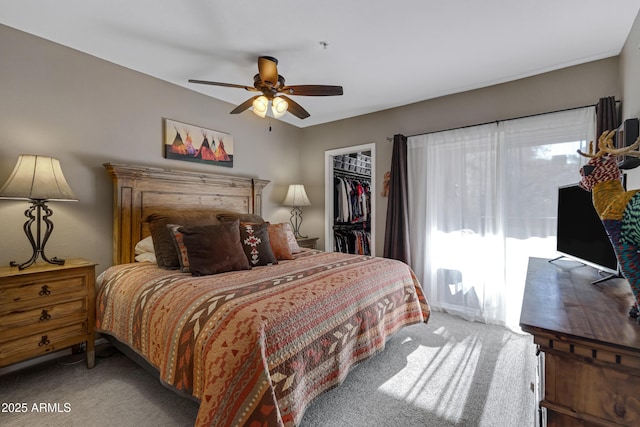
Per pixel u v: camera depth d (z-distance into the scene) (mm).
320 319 1630
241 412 1194
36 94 2279
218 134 3568
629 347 750
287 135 4570
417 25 2111
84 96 2523
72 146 2463
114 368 2182
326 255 3057
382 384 1979
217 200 3438
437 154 3422
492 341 2625
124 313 1939
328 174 4520
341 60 2615
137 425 1581
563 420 854
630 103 2127
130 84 2807
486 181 3104
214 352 1280
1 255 2141
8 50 2152
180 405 1749
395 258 3586
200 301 1567
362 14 1992
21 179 1960
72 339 2076
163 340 1557
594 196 1016
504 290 2984
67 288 2057
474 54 2506
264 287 1761
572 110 2666
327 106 3775
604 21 2047
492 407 1744
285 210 4527
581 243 1764
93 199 2584
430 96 3441
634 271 912
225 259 2217
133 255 2695
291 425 1318
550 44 2350
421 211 3559
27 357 1877
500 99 3070
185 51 2490
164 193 2947
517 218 2924
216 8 1938
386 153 3896
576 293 1279
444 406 1755
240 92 3391
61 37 2301
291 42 2338
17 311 1846
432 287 3457
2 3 1896
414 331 2852
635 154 969
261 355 1256
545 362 886
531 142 2861
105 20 2078
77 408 1718
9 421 1605
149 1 1875
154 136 2988
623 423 775
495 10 1943
